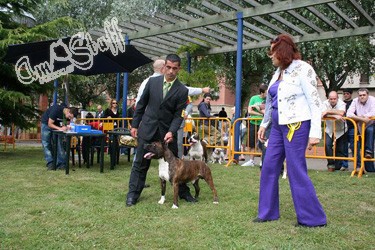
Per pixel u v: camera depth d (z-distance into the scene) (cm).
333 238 293
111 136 709
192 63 1308
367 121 633
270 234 303
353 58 1496
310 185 324
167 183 536
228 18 829
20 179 555
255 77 1828
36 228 312
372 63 1731
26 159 842
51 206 386
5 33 1016
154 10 1529
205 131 899
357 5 737
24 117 1153
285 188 501
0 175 591
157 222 334
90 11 1953
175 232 306
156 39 1098
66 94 1268
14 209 374
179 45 1144
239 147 808
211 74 1249
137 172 413
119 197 439
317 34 891
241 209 385
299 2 730
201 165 416
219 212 371
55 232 302
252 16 795
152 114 420
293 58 332
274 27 884
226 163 836
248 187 511
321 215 325
